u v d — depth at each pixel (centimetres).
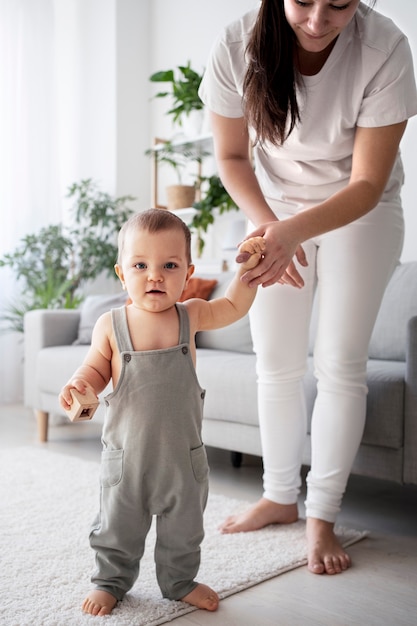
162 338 129
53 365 300
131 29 503
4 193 470
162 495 128
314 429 170
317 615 133
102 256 471
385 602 139
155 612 131
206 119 423
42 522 187
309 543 162
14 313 445
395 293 245
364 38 148
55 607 132
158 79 425
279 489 183
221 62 161
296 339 176
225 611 134
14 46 473
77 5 520
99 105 508
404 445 181
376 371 193
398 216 170
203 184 455
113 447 128
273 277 134
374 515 203
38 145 484
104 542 131
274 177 176
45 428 317
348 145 162
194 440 129
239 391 221
